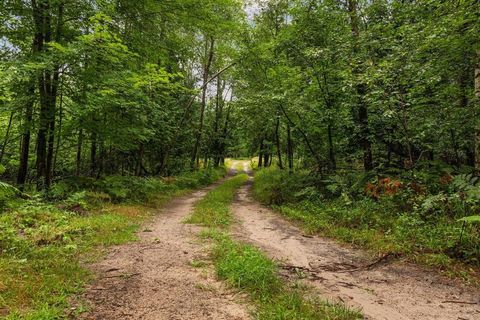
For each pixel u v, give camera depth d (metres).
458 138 10.82
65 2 10.95
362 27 13.38
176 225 9.33
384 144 13.42
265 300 4.14
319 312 3.92
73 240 6.65
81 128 12.88
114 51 10.35
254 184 23.48
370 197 10.45
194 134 28.88
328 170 14.91
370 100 9.69
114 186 13.09
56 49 10.14
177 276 5.01
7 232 6.13
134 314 3.72
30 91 11.36
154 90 15.13
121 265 5.41
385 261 6.25
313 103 14.28
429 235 7.03
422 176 9.64
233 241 7.36
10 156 19.66
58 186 11.30
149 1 11.95
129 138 13.90
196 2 12.97
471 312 4.14
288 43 14.30
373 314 4.00
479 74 8.57
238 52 21.98
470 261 5.86
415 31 8.80
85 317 3.58
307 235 8.58
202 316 3.74
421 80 9.10
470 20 7.34
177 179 20.97
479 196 6.08
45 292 4.02
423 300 4.48
